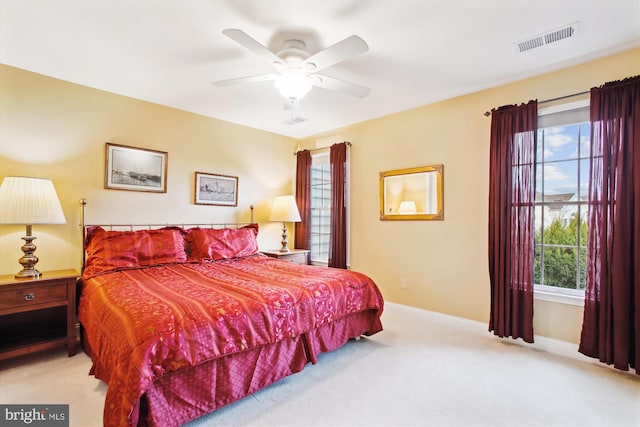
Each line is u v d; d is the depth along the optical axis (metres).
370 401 1.95
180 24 2.04
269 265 3.21
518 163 2.80
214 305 1.85
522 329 2.76
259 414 1.82
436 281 3.43
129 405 1.38
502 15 1.94
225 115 3.91
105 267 2.70
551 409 1.87
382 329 2.90
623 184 2.27
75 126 2.97
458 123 3.28
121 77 2.84
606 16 1.95
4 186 2.38
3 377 2.17
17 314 2.62
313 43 2.26
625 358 2.23
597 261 2.38
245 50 2.37
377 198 3.97
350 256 4.23
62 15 1.95
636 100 2.24
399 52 2.39
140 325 1.57
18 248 2.71
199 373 1.70
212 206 4.00
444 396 2.00
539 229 2.85
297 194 4.84
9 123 2.64
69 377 2.18
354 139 4.24
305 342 2.26
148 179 3.43
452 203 3.32
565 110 2.66
